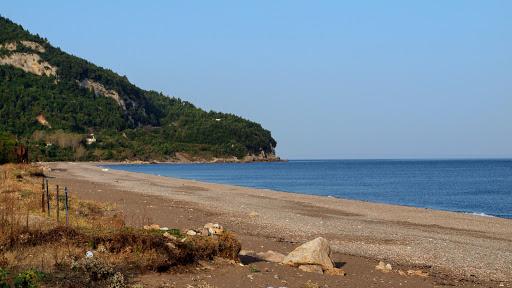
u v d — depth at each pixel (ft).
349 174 387.55
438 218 101.81
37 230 42.93
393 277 45.80
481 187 229.66
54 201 76.28
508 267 53.83
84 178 211.41
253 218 88.38
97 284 34.14
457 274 49.75
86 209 75.25
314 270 44.91
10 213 48.32
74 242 41.68
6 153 215.31
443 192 199.41
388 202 157.07
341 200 139.13
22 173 164.45
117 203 100.27
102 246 41.39
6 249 39.83
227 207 106.93
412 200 164.96
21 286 31.73
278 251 55.93
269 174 384.47
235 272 41.11
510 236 78.79
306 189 214.90
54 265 36.70
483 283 46.19
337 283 41.34
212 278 38.91
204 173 391.65
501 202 158.71
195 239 43.80
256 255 50.39
